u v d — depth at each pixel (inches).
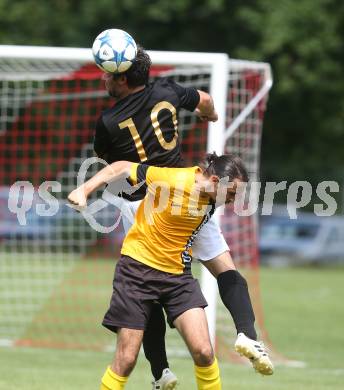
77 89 1943.9
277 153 4350.4
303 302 2277.3
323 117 4183.1
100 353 1405.0
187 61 1331.2
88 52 1321.4
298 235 3644.2
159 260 818.2
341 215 4106.8
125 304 813.2
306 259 3609.7
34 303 1929.1
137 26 4156.0
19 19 4015.8
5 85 1866.4
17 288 2076.8
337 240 3636.8
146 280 816.3
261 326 1533.0
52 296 1974.7
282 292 2518.5
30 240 2246.6
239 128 1531.7
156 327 897.5
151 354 898.7
